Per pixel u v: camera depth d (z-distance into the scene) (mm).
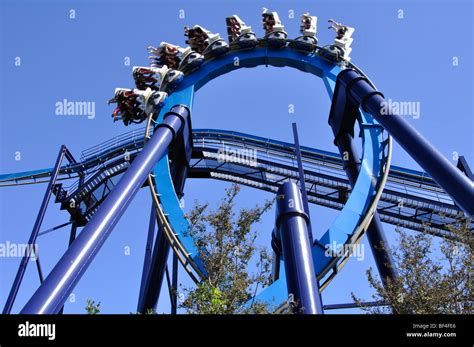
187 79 31188
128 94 28875
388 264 23562
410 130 21328
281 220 19297
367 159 26000
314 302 16328
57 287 15461
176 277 27812
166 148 24625
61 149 35469
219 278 18000
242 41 31797
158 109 29750
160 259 25562
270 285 20906
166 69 30438
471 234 18859
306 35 31516
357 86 26266
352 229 23156
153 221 30031
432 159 19797
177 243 23375
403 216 32875
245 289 17906
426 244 18219
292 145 39656
